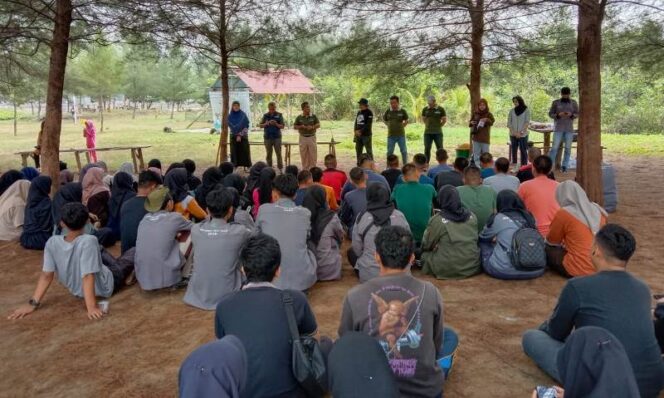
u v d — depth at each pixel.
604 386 1.92
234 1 10.61
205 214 6.43
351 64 10.78
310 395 2.53
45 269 4.67
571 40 10.27
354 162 15.02
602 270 2.91
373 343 1.70
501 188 6.55
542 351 3.36
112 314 4.66
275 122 12.86
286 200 4.89
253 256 2.71
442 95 29.97
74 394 3.45
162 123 41.25
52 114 8.66
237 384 1.58
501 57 10.97
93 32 9.41
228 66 12.31
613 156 15.02
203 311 4.67
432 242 5.33
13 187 7.32
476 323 4.30
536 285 5.07
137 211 5.66
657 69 11.62
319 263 5.27
